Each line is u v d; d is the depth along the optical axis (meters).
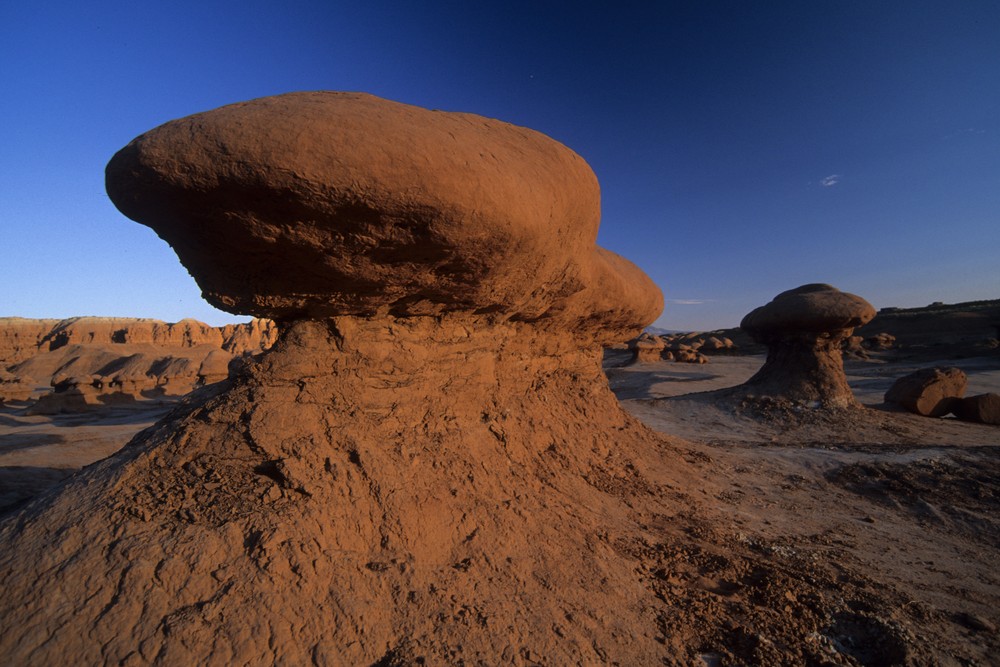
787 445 10.80
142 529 2.94
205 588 2.69
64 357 38.09
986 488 7.48
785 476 8.16
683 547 4.78
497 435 5.10
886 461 8.66
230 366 4.88
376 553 3.34
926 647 3.64
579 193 4.63
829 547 5.50
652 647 3.30
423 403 4.41
